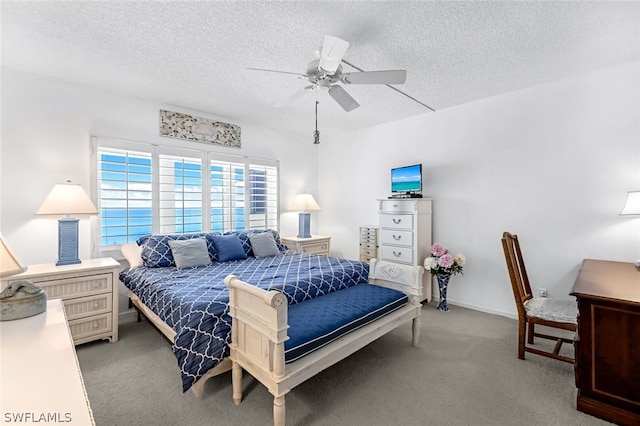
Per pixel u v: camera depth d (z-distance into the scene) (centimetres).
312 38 214
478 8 181
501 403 182
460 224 357
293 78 279
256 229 422
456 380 206
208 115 390
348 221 491
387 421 167
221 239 345
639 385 158
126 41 219
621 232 260
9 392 83
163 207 352
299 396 188
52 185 284
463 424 165
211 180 394
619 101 259
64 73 274
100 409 175
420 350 249
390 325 226
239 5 179
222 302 194
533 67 260
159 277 261
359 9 182
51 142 283
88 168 303
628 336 162
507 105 320
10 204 266
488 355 240
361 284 281
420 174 363
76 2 176
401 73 197
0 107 260
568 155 285
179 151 364
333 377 210
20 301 138
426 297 370
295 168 501
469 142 349
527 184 309
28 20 194
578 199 281
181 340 178
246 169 430
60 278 239
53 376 92
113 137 315
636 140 253
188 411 174
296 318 193
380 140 443
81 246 299
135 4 178
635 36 212
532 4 177
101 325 257
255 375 163
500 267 329
